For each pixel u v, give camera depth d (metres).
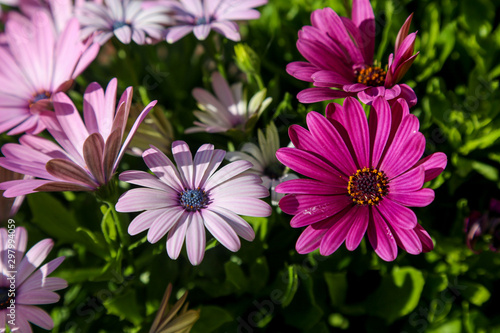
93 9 0.33
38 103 0.29
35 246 0.28
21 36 0.33
